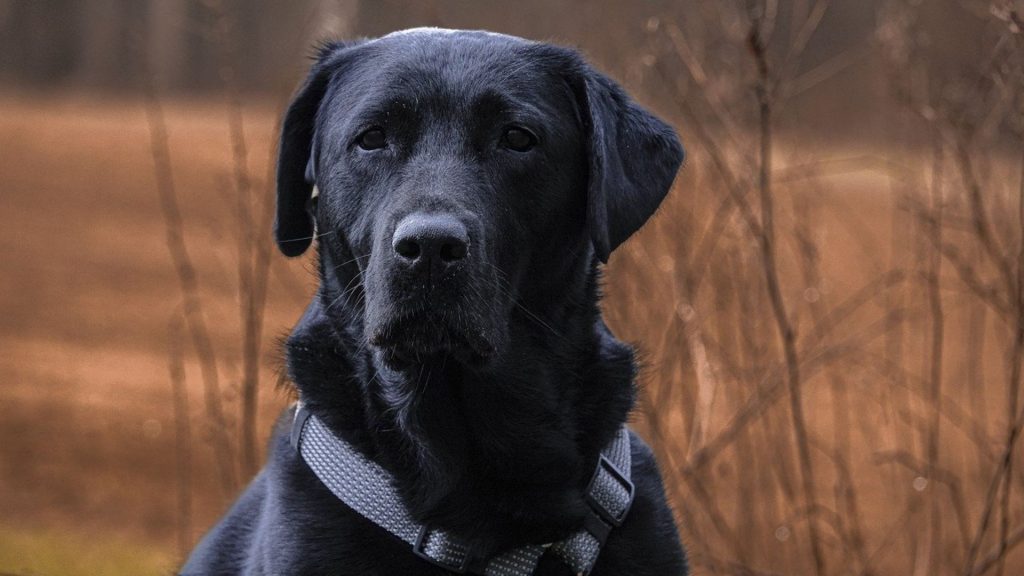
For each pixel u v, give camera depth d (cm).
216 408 795
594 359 441
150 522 1020
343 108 438
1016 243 660
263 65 1492
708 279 730
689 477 685
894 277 754
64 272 2033
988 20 634
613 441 440
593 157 431
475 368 407
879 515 851
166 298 1872
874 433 816
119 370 1511
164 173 822
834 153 869
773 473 789
